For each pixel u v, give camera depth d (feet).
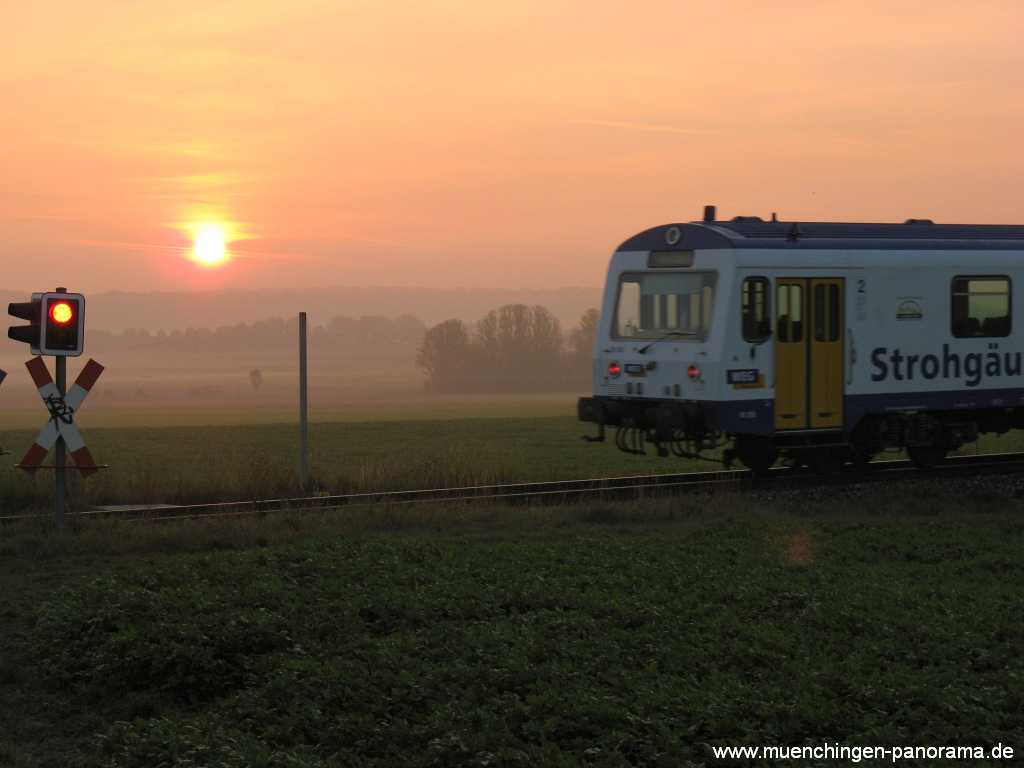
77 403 48.91
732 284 58.44
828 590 38.27
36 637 32.40
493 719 25.17
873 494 59.88
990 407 66.74
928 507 57.06
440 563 42.50
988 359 66.39
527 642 31.01
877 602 36.24
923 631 32.35
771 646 31.12
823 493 60.18
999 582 40.88
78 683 29.25
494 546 46.44
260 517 52.39
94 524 48.83
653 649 30.66
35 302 48.24
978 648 30.66
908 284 63.57
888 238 64.34
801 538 48.93
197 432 150.30
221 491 61.72
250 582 38.32
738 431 58.75
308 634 32.32
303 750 24.07
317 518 51.34
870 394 62.59
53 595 37.27
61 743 25.80
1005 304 67.00
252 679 28.86
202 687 28.96
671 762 22.97
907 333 63.62
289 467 68.03
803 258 60.39
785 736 24.70
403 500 57.47
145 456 107.65
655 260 62.39
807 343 60.64
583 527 51.93
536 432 135.64
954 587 39.60
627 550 45.55
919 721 25.41
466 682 27.96
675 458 96.89
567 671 28.63
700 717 25.31
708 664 29.43
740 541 48.03
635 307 63.26
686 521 53.72
